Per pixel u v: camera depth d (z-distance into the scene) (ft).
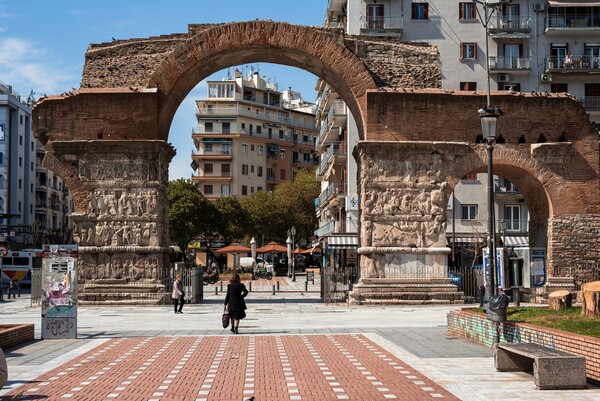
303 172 461.78
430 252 142.92
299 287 232.12
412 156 144.46
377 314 124.57
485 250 142.41
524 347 61.67
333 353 75.82
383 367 66.18
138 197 143.74
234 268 317.22
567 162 146.92
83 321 114.32
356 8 239.71
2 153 326.65
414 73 149.18
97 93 144.25
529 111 147.02
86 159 144.15
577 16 239.30
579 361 55.57
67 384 58.49
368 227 143.02
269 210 410.31
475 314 84.17
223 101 455.63
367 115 144.46
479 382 58.29
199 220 339.16
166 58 145.89
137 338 90.27
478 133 145.48
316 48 146.92
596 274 146.00
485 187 244.83
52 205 395.14
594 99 239.50
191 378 61.21
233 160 451.53
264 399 52.39
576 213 146.51
